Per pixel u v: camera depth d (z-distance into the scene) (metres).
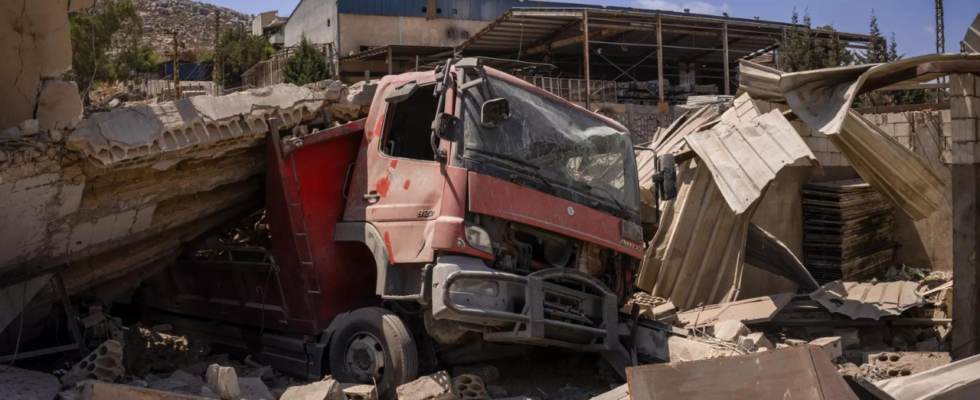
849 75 7.95
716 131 9.70
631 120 22.78
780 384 3.68
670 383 3.90
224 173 7.05
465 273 5.56
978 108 8.05
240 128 6.62
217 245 7.97
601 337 6.45
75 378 5.63
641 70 31.19
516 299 5.88
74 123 5.62
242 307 7.85
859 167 9.12
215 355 8.31
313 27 36.31
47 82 5.66
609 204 6.78
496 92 6.25
